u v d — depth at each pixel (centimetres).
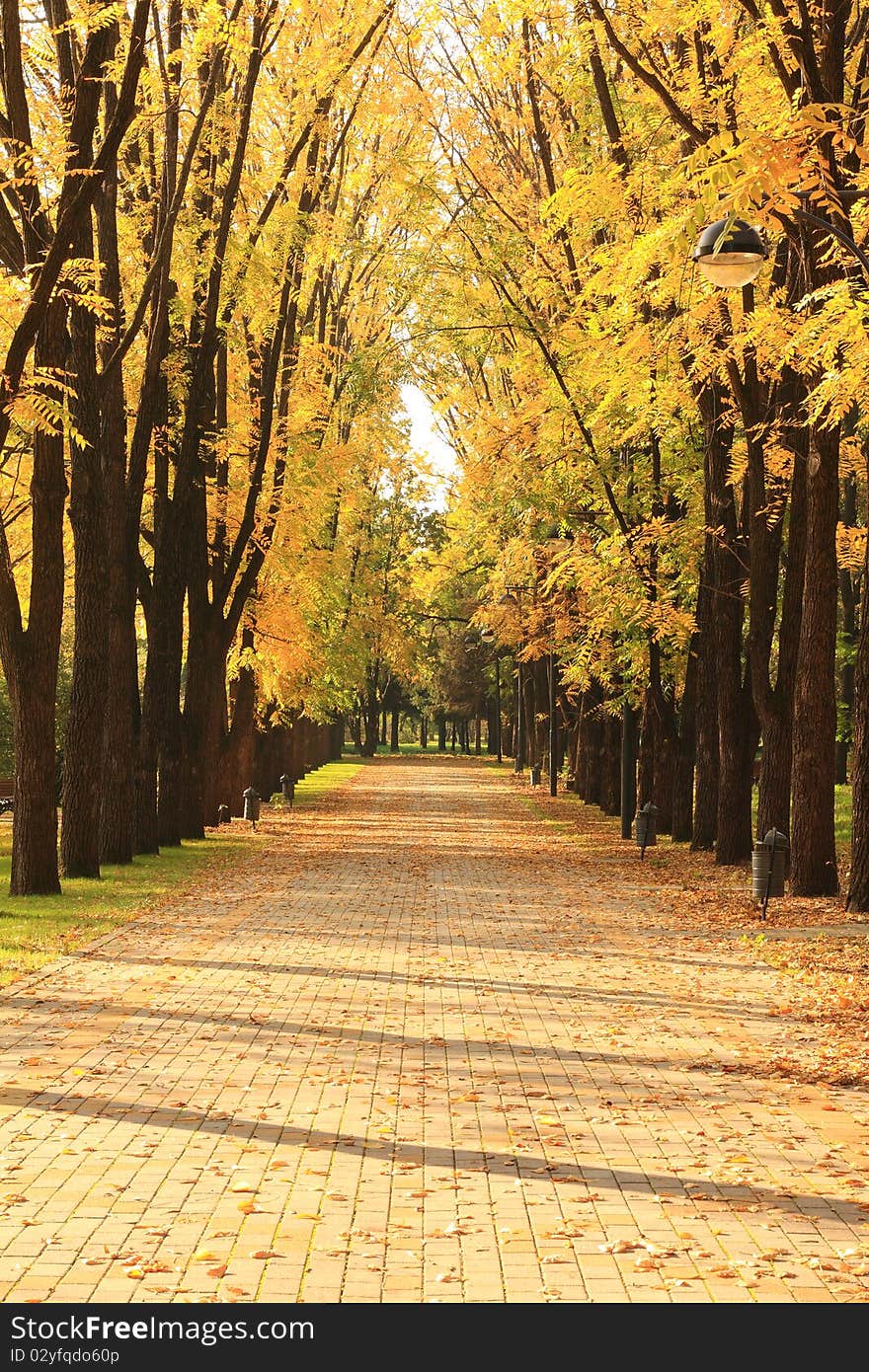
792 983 1371
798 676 2045
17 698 2059
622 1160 780
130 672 2595
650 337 1967
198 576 3184
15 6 1761
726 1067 1009
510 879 2491
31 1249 626
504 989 1335
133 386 2805
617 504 2781
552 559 2984
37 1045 1048
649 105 2186
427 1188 722
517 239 2667
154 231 2617
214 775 3691
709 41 1952
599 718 4175
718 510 2516
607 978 1405
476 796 5634
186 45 2442
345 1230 656
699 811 2917
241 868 2630
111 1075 959
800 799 2053
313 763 7962
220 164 3005
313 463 3281
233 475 3409
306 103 2861
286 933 1741
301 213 2859
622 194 2027
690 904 2050
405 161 2702
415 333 2691
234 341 2959
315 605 3809
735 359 2000
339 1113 870
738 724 2581
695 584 2717
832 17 1669
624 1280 598
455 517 4175
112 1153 777
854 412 2214
